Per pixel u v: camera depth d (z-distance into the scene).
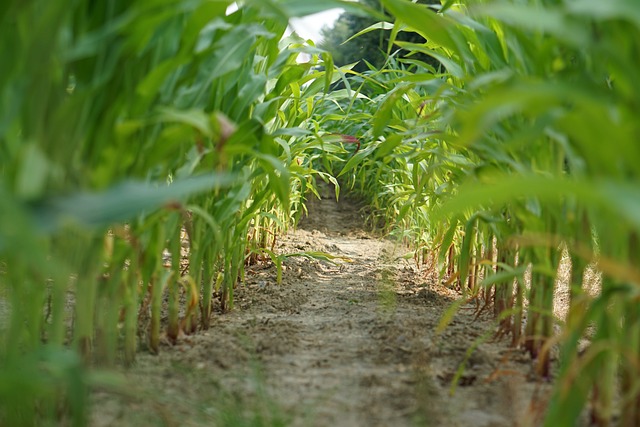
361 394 1.95
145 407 1.72
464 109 2.07
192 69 1.70
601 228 1.50
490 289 3.41
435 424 1.69
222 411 1.65
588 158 1.29
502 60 2.04
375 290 4.07
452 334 2.83
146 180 1.84
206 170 2.08
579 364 1.29
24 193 1.03
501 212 2.79
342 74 3.24
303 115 3.56
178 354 2.36
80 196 0.97
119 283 1.92
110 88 1.48
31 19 1.28
